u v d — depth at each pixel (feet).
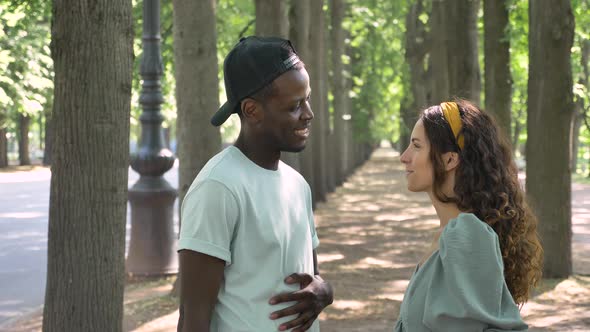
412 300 7.52
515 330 7.20
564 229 32.96
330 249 44.04
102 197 14.71
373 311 27.61
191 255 7.86
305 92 8.21
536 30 32.89
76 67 14.42
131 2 14.89
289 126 8.16
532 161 33.19
